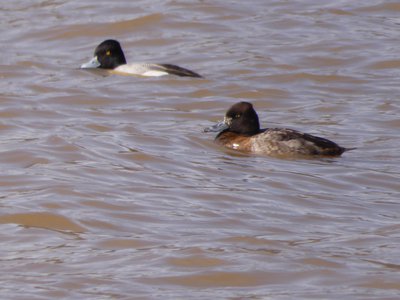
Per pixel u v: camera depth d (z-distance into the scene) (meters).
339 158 17.61
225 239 13.41
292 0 29.61
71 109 20.72
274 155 17.66
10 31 27.05
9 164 16.52
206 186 15.70
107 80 23.08
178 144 18.17
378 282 12.14
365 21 27.97
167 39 26.66
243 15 28.23
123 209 14.45
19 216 13.97
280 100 21.88
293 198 15.31
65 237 13.41
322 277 12.30
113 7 28.77
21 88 22.28
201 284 12.05
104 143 17.92
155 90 22.39
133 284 11.98
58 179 15.60
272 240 13.45
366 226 14.12
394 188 16.08
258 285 12.08
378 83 23.28
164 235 13.52
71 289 11.80
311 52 25.38
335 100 21.91
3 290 11.72
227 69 24.20
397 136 19.16
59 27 27.22
